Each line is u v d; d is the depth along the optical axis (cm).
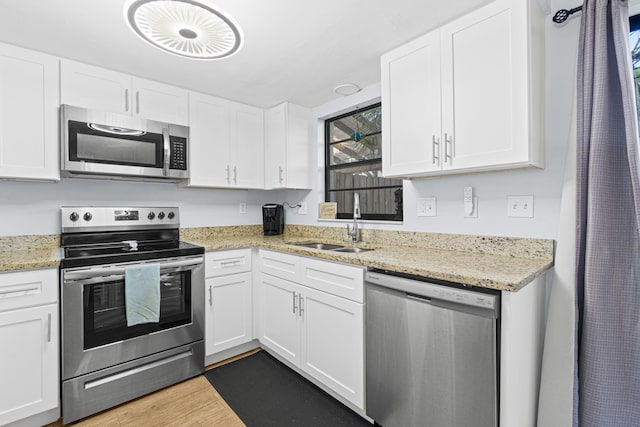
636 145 120
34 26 159
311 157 289
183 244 230
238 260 234
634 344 121
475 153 147
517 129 135
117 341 179
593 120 127
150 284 186
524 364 124
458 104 152
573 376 129
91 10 146
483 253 174
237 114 270
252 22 157
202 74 216
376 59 196
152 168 218
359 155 265
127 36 169
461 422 121
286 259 213
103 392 173
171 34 137
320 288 185
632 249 122
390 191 239
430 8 148
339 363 173
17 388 152
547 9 150
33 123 181
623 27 125
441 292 125
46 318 159
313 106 283
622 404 123
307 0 140
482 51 144
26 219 201
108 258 175
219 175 258
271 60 197
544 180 153
